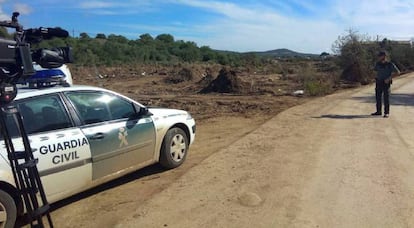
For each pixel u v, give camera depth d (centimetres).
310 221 486
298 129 1045
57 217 523
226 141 942
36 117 506
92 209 545
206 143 933
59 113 534
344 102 1641
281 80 3172
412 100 1709
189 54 8994
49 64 344
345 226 473
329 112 1355
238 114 1430
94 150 558
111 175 595
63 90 552
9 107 321
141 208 531
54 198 516
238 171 677
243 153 796
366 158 757
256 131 1022
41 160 491
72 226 494
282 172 671
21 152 329
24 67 305
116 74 4534
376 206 529
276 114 1377
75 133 539
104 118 590
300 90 2319
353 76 2906
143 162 655
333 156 771
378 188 595
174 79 3550
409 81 2895
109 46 7450
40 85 549
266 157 764
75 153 532
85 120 561
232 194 573
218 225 478
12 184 467
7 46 295
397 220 488
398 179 635
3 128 317
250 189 591
